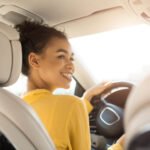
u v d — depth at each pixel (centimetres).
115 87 143
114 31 175
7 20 146
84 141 92
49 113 91
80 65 200
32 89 111
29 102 96
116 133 139
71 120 90
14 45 81
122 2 130
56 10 138
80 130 91
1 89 69
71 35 177
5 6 133
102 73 203
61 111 90
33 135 67
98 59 202
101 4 133
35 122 68
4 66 79
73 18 148
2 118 65
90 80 204
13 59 81
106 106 142
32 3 130
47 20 148
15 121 65
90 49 197
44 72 108
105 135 144
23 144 65
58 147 88
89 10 139
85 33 176
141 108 17
